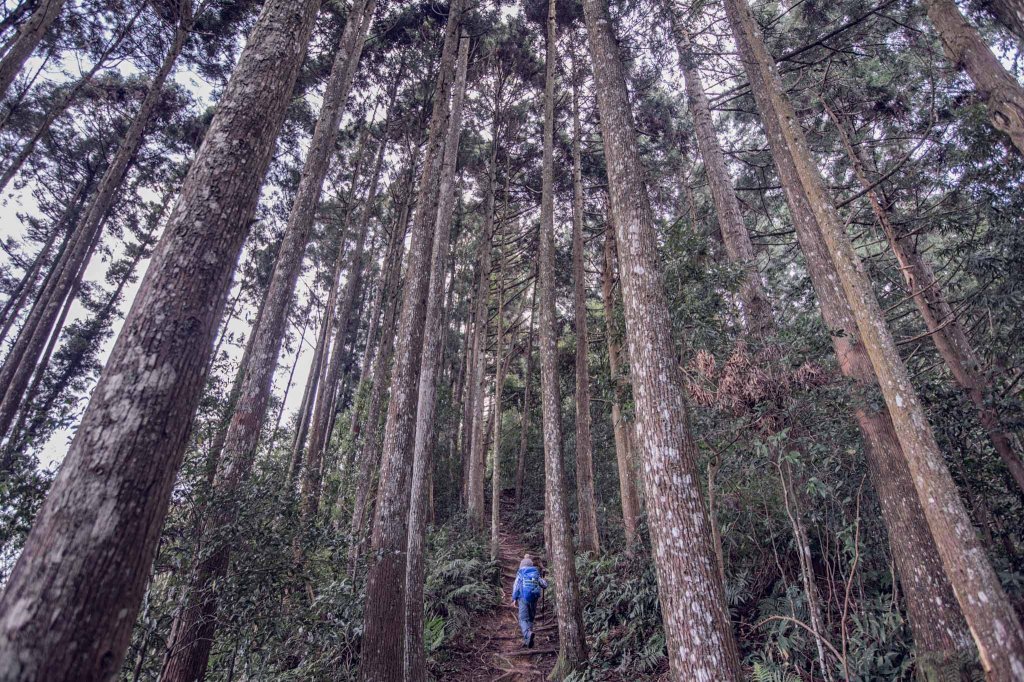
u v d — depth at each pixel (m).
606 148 5.32
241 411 6.04
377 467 11.49
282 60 3.19
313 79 13.77
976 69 4.43
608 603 7.58
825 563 5.68
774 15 8.30
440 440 19.45
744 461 5.23
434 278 6.93
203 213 2.55
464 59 9.35
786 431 4.76
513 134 15.84
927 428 3.61
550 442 7.47
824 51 8.19
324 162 8.41
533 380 24.44
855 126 8.41
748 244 7.90
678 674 3.38
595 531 9.63
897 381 3.81
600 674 6.12
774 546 6.07
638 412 4.18
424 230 6.68
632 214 4.79
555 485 7.22
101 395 2.08
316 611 5.27
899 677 4.49
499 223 17.25
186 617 4.18
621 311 8.09
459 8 8.59
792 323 6.20
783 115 5.16
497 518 11.74
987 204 5.43
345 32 9.57
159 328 2.24
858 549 5.12
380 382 12.18
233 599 4.18
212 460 4.70
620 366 7.99
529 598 8.38
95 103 14.49
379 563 5.14
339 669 5.91
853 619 4.97
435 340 6.58
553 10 10.91
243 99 2.96
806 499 5.75
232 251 2.60
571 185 15.39
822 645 4.83
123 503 1.90
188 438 2.24
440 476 18.41
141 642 3.98
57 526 1.82
